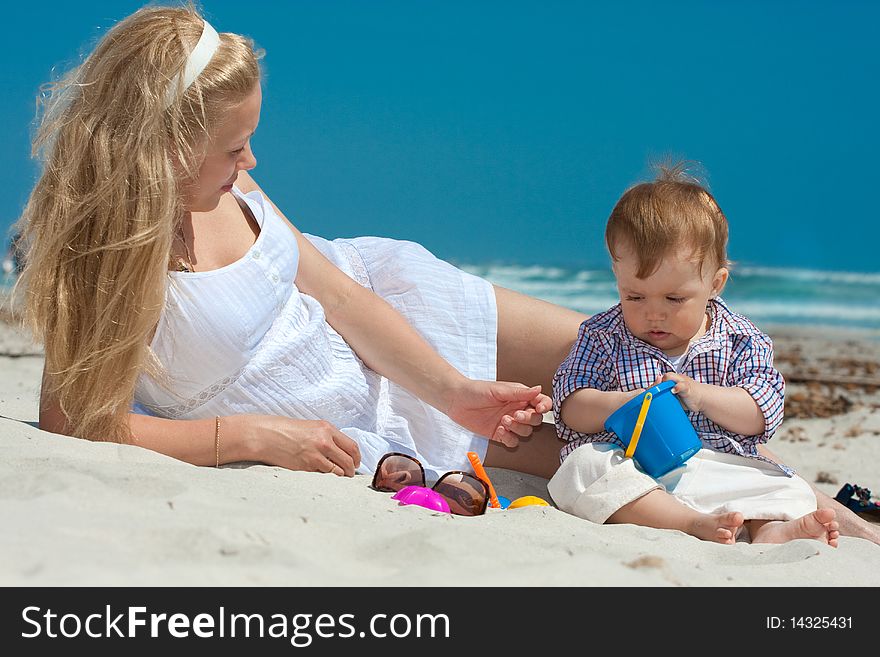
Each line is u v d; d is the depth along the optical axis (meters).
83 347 2.99
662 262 3.17
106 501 2.24
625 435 3.17
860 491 3.60
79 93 3.07
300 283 3.62
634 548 2.49
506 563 2.13
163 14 3.10
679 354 3.38
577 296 14.84
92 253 2.98
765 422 3.27
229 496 2.47
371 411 3.64
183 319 3.06
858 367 8.68
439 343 3.74
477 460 3.19
